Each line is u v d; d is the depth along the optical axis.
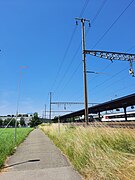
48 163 9.59
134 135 9.09
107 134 9.88
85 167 7.49
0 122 118.38
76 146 9.79
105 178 5.99
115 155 6.92
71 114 62.72
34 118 132.88
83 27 26.17
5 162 10.30
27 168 8.78
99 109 42.91
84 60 24.81
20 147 16.77
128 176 5.57
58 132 22.12
